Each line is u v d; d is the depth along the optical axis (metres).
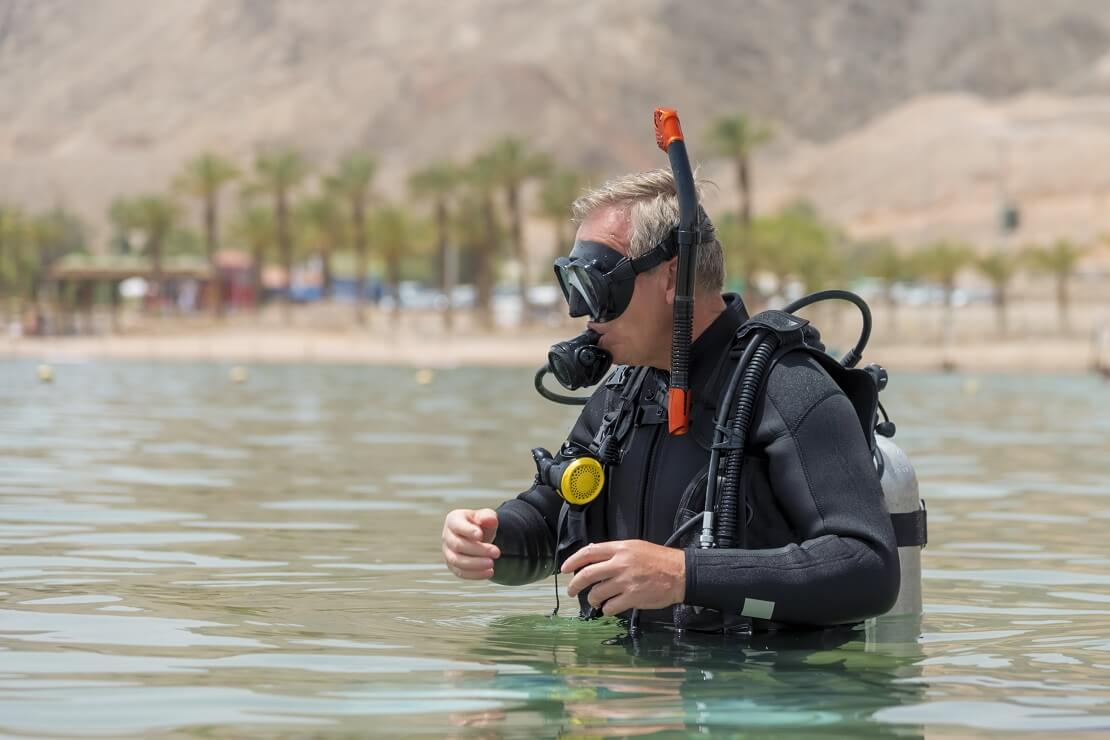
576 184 76.75
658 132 3.56
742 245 68.56
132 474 9.81
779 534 3.53
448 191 76.50
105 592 4.69
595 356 3.61
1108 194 180.88
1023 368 53.12
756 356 3.53
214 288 81.69
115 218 110.88
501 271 122.50
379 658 3.53
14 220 97.75
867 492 3.43
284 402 22.56
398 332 74.69
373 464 10.92
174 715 2.94
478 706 3.00
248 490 8.73
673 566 3.33
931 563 5.85
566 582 4.94
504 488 8.98
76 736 2.77
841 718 2.90
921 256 81.56
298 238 86.69
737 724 2.84
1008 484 10.02
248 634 3.87
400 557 5.65
